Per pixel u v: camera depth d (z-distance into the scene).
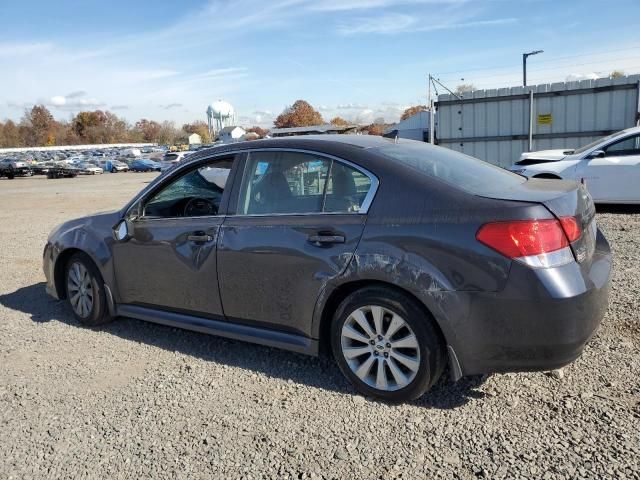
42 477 2.78
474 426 2.98
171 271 4.17
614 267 5.77
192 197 4.21
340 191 3.42
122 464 2.85
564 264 2.89
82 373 3.97
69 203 19.03
